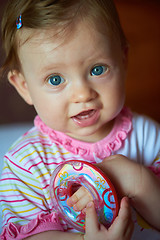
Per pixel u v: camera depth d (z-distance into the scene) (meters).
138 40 1.01
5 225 0.36
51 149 0.41
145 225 0.39
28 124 0.56
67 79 0.34
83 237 0.33
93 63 0.34
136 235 0.38
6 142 0.50
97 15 0.35
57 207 0.36
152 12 1.06
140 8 1.06
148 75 1.01
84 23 0.34
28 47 0.35
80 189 0.35
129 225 0.33
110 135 0.41
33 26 0.34
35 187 0.39
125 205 0.33
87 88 0.34
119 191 0.35
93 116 0.36
